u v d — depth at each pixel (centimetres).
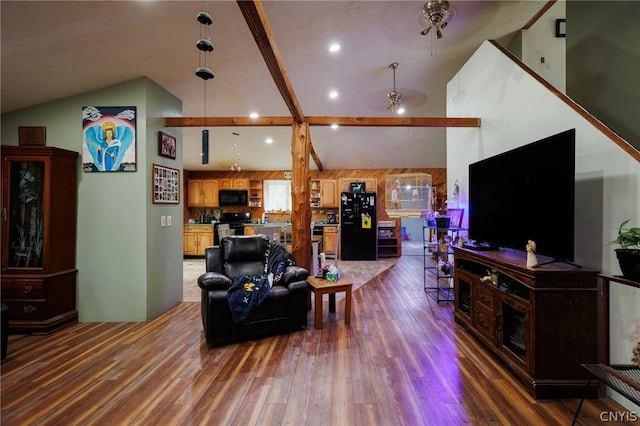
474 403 187
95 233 335
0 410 183
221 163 818
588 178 212
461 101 396
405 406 185
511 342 226
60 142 338
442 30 323
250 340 284
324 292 311
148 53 296
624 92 257
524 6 310
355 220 741
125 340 284
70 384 211
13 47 252
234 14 257
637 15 247
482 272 280
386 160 790
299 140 363
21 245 306
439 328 310
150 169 342
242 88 410
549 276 192
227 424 170
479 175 311
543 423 169
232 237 350
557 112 239
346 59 367
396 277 552
